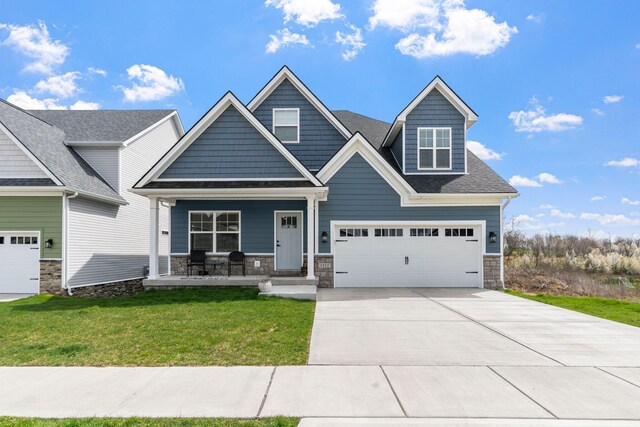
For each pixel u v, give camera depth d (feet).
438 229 46.96
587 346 22.63
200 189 41.42
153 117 70.33
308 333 24.76
